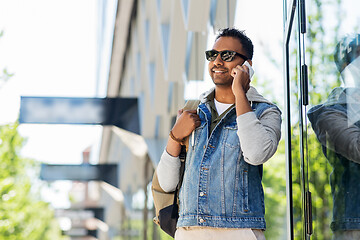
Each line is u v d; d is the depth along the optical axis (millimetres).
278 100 5344
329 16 2744
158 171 3137
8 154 18391
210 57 2963
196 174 2814
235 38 2959
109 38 20109
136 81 18844
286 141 3705
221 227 2729
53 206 29625
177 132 2953
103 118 17141
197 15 9922
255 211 2750
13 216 18688
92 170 25203
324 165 2867
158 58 15766
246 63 2889
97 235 45188
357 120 2463
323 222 2920
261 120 2809
